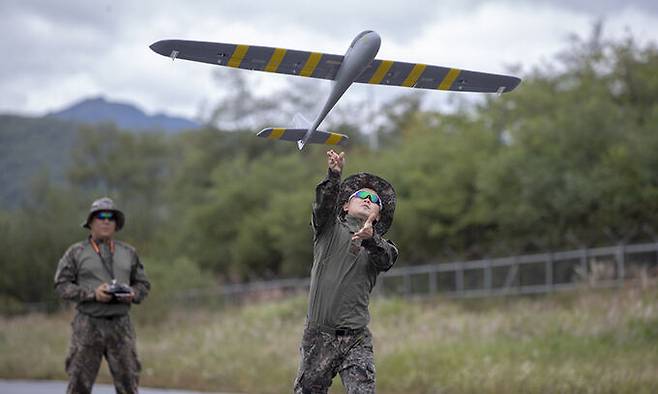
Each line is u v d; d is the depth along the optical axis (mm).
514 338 29062
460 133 72312
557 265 52406
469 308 49312
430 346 27156
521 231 61688
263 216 91250
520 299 48938
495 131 69562
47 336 40719
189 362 28969
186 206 116875
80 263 18266
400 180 73500
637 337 27828
